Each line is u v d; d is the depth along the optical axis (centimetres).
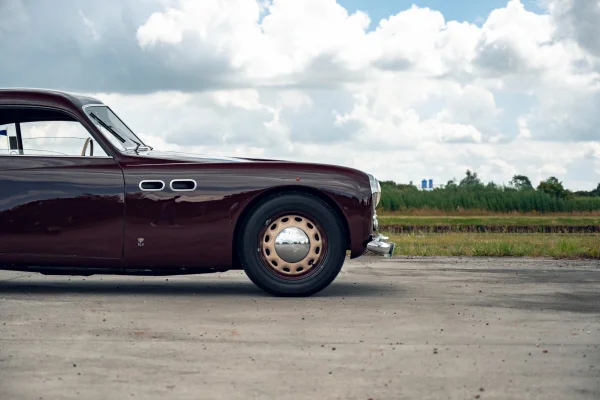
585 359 385
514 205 2672
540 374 354
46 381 339
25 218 600
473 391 325
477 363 375
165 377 346
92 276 769
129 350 401
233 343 420
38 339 428
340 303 571
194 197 600
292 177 607
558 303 575
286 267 606
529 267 867
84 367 364
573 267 870
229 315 514
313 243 606
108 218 600
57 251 601
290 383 336
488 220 2133
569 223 2016
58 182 602
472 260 964
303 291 605
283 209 604
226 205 601
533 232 1689
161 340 427
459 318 504
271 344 418
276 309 542
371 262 928
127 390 325
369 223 615
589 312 532
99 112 639
